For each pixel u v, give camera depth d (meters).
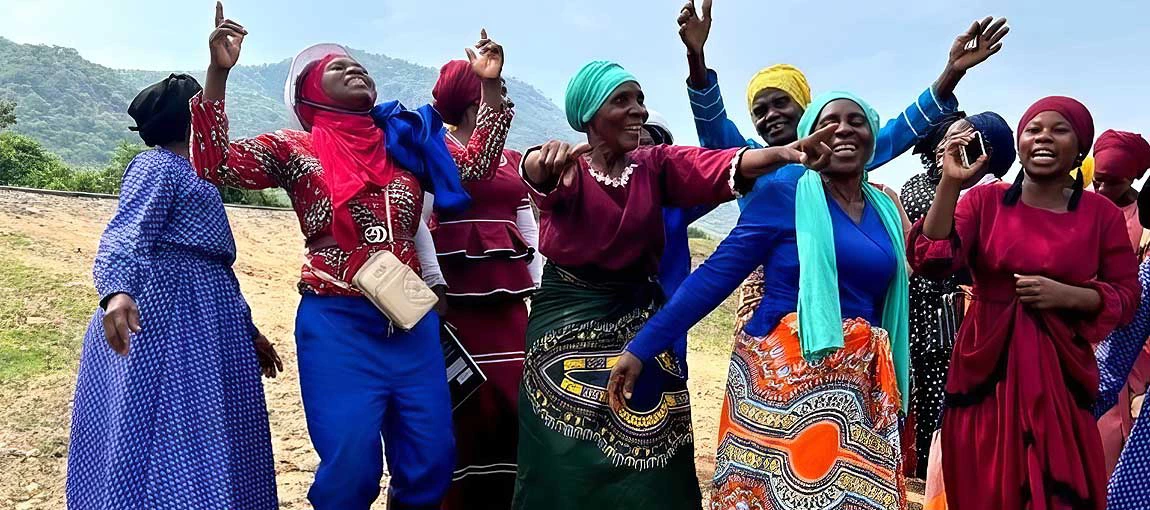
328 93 3.88
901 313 3.50
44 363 8.61
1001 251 3.60
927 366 4.93
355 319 3.80
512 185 4.66
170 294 3.66
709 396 9.20
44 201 16.34
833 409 3.28
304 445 6.54
